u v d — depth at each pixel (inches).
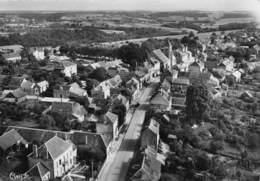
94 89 6333.7
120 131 4955.7
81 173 3708.2
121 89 6545.3
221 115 5526.6
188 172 3791.8
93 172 3681.1
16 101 5876.0
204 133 4884.4
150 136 4173.2
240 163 4131.4
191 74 7770.7
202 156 4015.8
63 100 5743.1
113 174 3730.3
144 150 3870.6
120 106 5354.3
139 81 7381.9
